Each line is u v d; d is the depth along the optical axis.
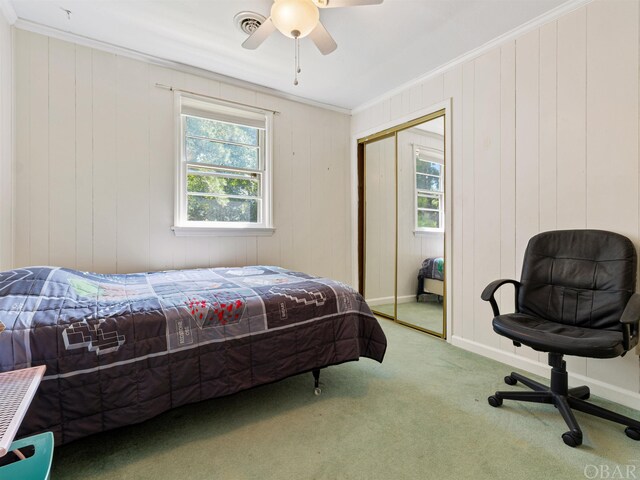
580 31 1.96
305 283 2.06
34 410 1.15
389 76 2.98
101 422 1.25
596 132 1.90
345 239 3.88
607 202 1.86
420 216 3.21
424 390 1.95
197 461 1.33
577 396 1.78
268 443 1.45
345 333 1.92
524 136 2.25
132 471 1.27
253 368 1.61
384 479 1.24
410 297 3.32
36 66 2.26
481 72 2.51
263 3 2.00
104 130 2.50
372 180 3.75
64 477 1.24
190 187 2.91
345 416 1.67
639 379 1.73
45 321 1.22
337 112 3.79
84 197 2.43
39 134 2.28
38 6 2.05
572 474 1.27
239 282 2.09
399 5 2.01
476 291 2.55
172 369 1.40
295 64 2.74
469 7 2.03
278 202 3.37
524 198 2.25
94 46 2.44
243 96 3.12
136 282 2.07
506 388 1.96
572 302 1.79
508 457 1.36
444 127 2.79
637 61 1.75
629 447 1.42
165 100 2.73
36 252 2.28
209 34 2.34
